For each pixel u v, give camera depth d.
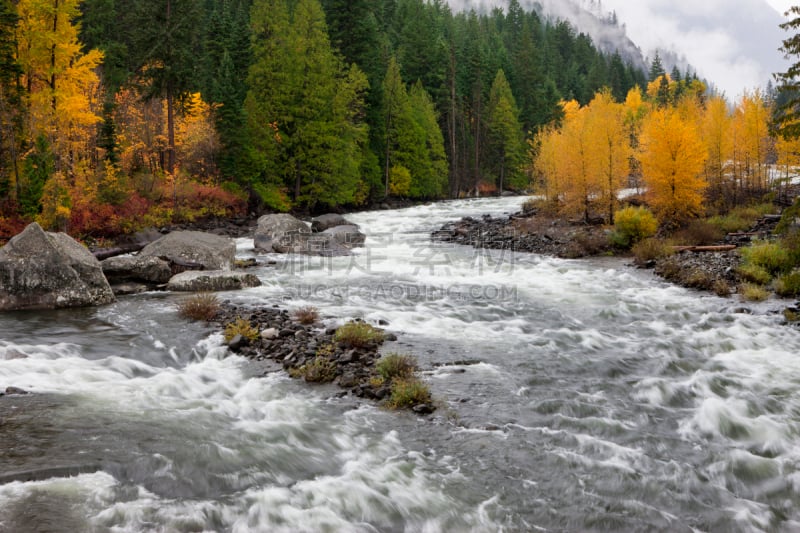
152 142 43.94
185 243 21.34
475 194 81.12
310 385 10.55
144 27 43.16
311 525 6.15
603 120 35.66
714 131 39.34
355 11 64.12
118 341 12.66
